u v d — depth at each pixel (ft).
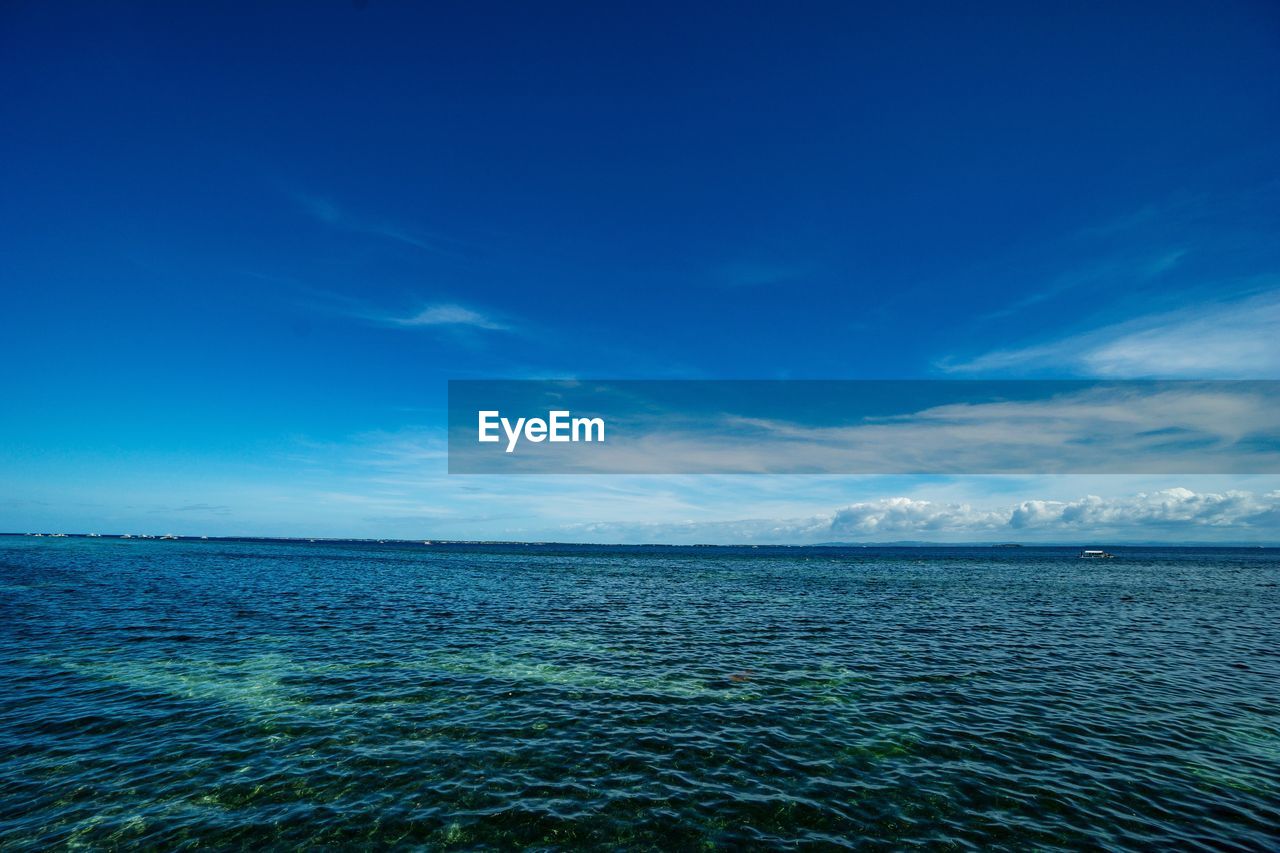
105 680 68.03
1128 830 38.11
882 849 35.81
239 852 34.65
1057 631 108.78
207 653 82.02
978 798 42.19
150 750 48.75
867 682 71.87
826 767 47.19
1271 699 66.03
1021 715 59.98
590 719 57.88
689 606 142.92
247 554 390.83
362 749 49.73
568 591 177.37
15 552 336.70
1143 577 270.67
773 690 68.23
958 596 171.22
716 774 45.78
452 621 113.91
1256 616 131.23
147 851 34.60
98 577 182.09
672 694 66.39
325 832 36.96
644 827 37.99
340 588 171.94
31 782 42.78
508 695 65.31
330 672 73.51
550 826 38.01
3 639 87.71
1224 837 37.42
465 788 42.96
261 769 45.57
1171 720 58.75
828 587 200.64
